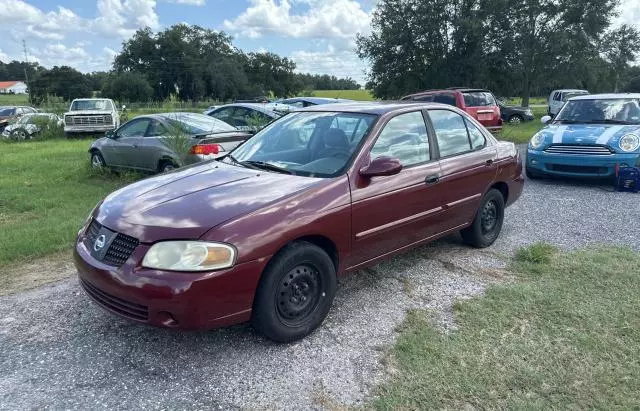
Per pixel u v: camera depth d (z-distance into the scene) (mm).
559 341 3422
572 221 6473
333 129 4250
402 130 4344
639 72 60500
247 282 3127
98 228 3438
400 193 4109
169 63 85250
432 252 5281
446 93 14805
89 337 3557
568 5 32844
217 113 12336
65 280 4578
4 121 24844
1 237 5641
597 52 35312
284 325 3373
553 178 9617
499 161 5344
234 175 3896
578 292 4172
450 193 4684
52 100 27594
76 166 11234
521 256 5035
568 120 9703
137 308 3062
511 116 24906
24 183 9367
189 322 3008
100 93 82688
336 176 3742
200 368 3176
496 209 5508
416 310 3930
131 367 3188
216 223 3098
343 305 4055
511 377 3033
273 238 3205
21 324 3742
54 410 2768
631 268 4688
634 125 8820
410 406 2785
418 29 32688
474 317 3773
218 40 93250
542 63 34312
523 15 33344
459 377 3033
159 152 8875
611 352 3285
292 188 3543
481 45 32406
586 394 2879
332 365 3201
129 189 3846
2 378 3062
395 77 34719
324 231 3516
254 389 2967
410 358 3236
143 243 3076
